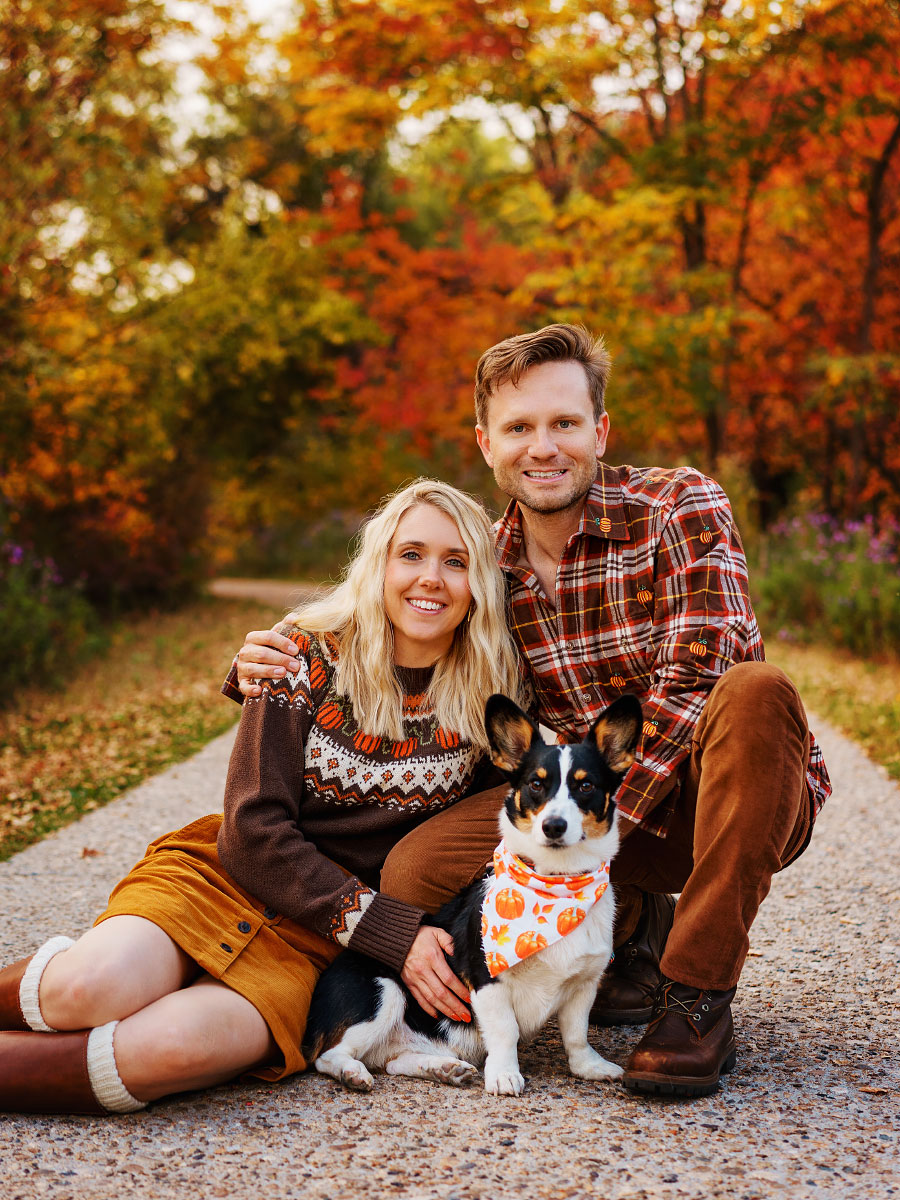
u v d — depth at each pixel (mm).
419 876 2891
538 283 15172
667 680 2967
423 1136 2416
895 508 16312
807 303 16281
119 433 13922
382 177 26969
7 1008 2525
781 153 14812
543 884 2654
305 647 3002
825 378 15336
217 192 22719
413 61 15930
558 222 15125
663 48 15406
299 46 16016
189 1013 2494
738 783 2625
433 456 22125
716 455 16000
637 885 3244
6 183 11422
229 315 17125
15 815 5746
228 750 7715
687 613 3016
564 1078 2787
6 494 12375
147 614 16656
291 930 2861
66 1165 2270
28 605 9961
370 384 21516
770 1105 2566
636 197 14336
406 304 18172
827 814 5758
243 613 17484
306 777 2957
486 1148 2355
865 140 14352
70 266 12242
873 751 7156
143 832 5461
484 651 3023
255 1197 2141
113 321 14125
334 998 2779
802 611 12633
